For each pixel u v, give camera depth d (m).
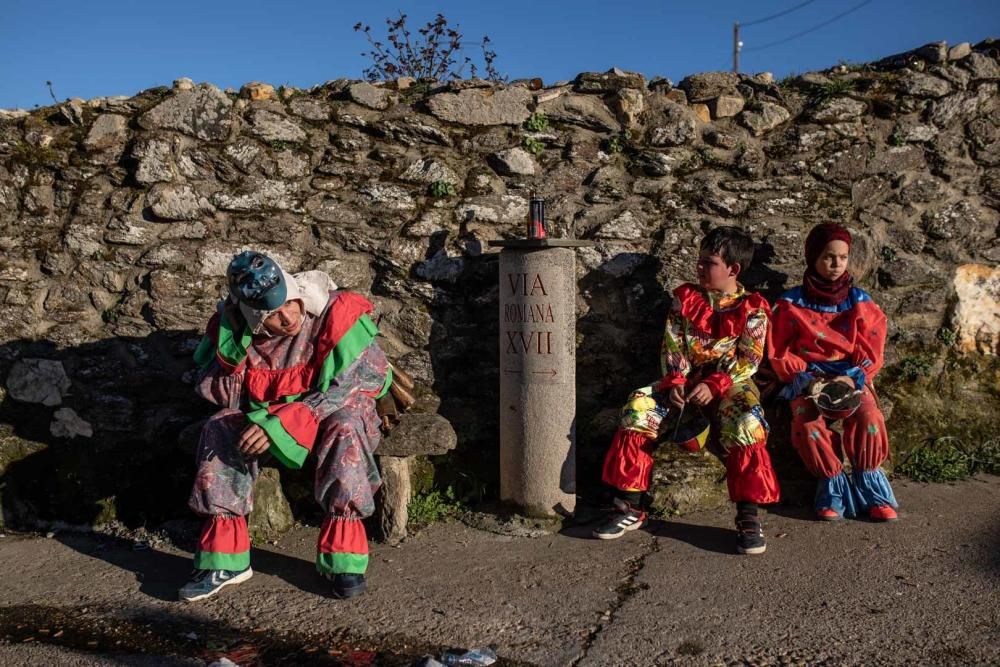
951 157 4.22
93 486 3.87
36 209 3.98
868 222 4.20
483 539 3.56
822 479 3.65
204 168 3.98
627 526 3.54
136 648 2.65
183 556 3.47
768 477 3.31
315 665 2.54
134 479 3.88
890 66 4.36
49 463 3.91
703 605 2.86
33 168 3.98
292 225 4.02
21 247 3.99
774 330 3.86
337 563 2.99
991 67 4.24
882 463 3.91
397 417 3.63
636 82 4.15
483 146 4.10
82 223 3.97
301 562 3.35
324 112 4.05
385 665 2.53
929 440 4.14
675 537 3.50
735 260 3.62
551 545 3.46
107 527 3.79
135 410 3.97
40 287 3.99
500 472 3.81
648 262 4.12
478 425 4.08
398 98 4.11
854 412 3.59
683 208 4.14
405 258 4.04
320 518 3.79
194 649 2.64
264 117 4.00
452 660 2.52
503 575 3.16
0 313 3.96
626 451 3.52
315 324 3.16
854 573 3.07
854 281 4.19
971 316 4.24
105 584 3.16
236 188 4.00
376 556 3.39
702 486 3.81
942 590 2.90
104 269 3.98
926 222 4.21
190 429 3.54
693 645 2.59
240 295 2.94
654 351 4.12
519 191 4.10
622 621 2.76
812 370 3.77
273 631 2.76
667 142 4.14
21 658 2.59
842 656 2.49
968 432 4.17
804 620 2.72
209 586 3.02
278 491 3.68
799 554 3.27
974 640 2.56
